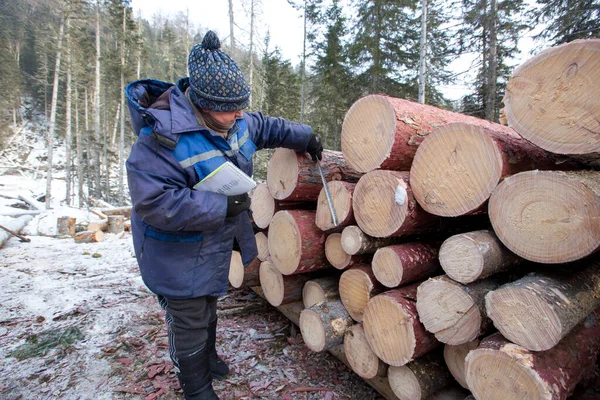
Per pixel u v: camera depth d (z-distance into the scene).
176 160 1.42
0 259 4.80
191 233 1.56
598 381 1.65
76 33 19.78
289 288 2.49
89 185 23.28
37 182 27.45
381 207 1.70
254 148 1.80
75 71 20.36
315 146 2.13
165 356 2.36
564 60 1.15
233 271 3.00
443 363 1.79
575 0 8.98
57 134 32.06
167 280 1.55
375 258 1.79
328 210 2.05
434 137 1.51
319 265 2.33
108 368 2.22
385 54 13.72
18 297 3.37
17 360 2.30
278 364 2.29
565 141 1.17
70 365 2.24
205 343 1.75
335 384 2.11
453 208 1.47
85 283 3.84
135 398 1.95
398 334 1.64
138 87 1.59
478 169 1.37
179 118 1.42
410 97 13.73
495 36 11.38
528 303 1.17
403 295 1.71
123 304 3.24
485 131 1.35
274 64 20.86
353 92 14.55
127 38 21.81
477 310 1.39
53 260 4.85
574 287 1.29
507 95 1.31
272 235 2.47
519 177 1.23
